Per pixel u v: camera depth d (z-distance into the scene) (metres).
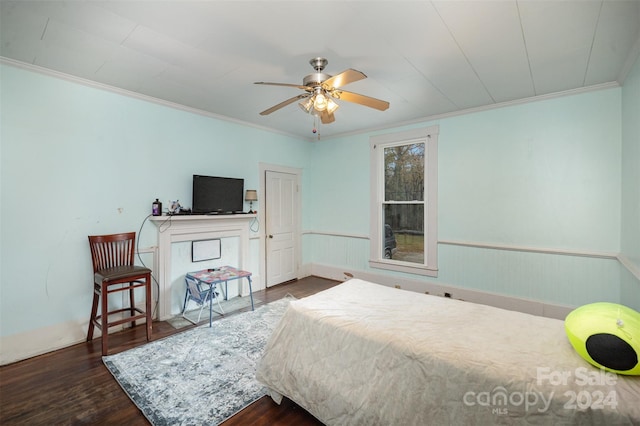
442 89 2.98
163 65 2.48
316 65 2.36
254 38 2.07
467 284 3.74
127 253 3.05
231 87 2.96
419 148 4.16
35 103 2.55
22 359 2.47
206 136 3.82
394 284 4.39
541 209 3.22
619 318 1.28
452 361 1.39
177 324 3.21
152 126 3.31
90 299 2.87
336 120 4.12
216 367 2.36
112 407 1.90
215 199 3.78
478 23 1.88
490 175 3.53
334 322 1.84
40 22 1.88
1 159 2.40
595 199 2.92
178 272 3.52
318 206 5.32
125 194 3.11
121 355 2.53
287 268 4.98
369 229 4.65
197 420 1.79
